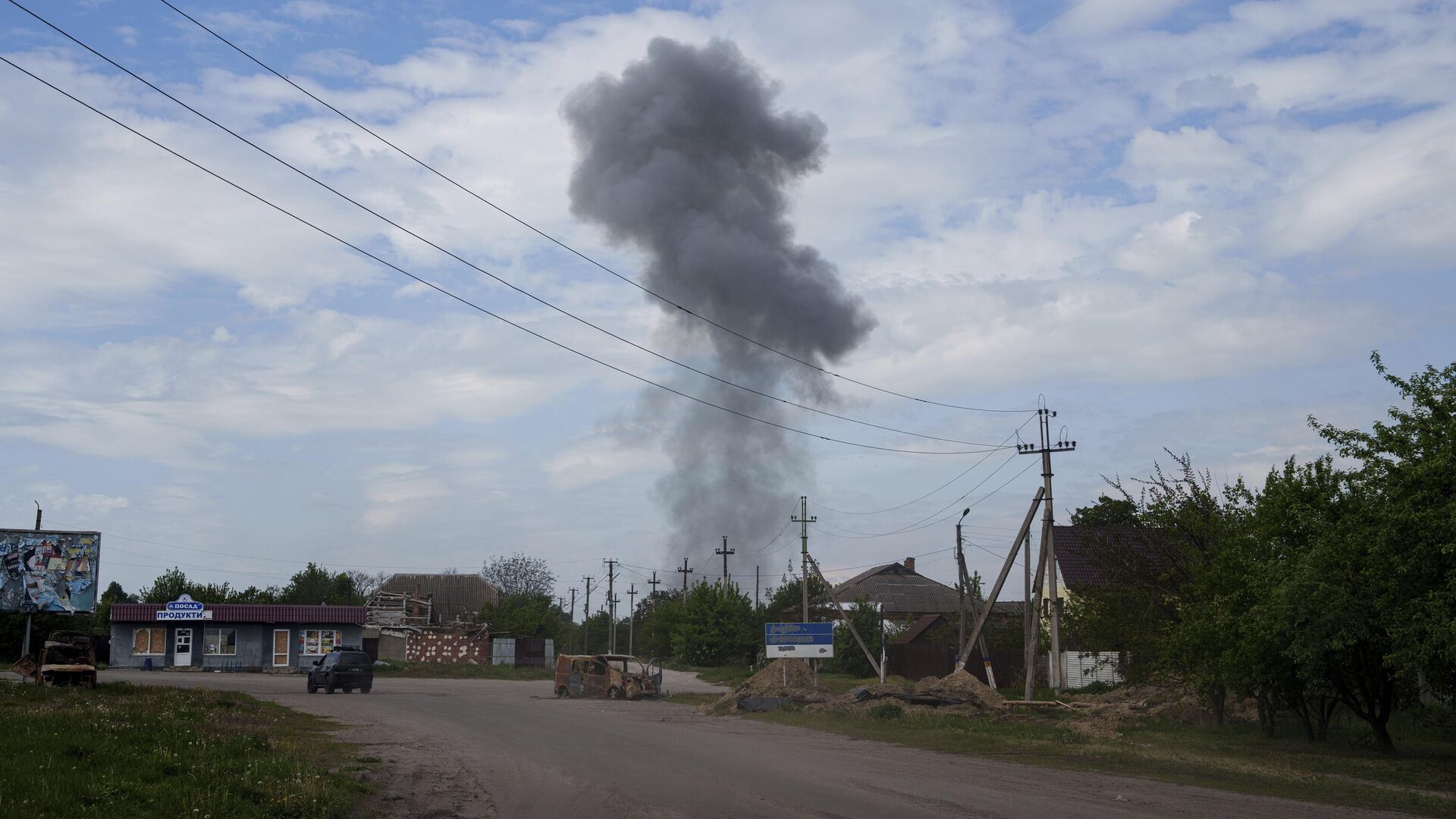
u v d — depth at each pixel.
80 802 9.75
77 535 42.22
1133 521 32.59
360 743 19.22
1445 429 16.72
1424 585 16.73
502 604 85.62
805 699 31.66
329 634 60.28
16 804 9.34
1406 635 16.58
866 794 13.35
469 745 19.53
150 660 56.56
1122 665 32.41
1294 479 20.66
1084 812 12.05
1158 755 19.08
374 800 12.50
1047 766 17.20
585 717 28.28
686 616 77.62
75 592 41.78
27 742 12.66
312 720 24.12
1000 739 22.16
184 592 73.19
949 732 23.92
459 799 12.74
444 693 41.09
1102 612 30.53
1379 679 19.53
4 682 26.53
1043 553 31.69
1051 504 31.88
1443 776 16.44
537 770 15.66
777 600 80.75
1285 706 23.98
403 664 63.59
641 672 41.72
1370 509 17.95
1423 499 16.53
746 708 31.55
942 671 53.81
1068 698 34.03
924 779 15.09
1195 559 26.31
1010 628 49.75
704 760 17.31
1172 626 24.39
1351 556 17.80
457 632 70.19
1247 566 21.48
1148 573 29.25
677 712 31.95
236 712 23.02
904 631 67.62
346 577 87.00
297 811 10.88
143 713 18.05
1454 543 15.62
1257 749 20.33
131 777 11.41
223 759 13.50
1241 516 24.98
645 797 12.96
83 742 13.05
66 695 22.30
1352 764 17.77
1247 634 20.12
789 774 15.48
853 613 66.31
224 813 10.20
